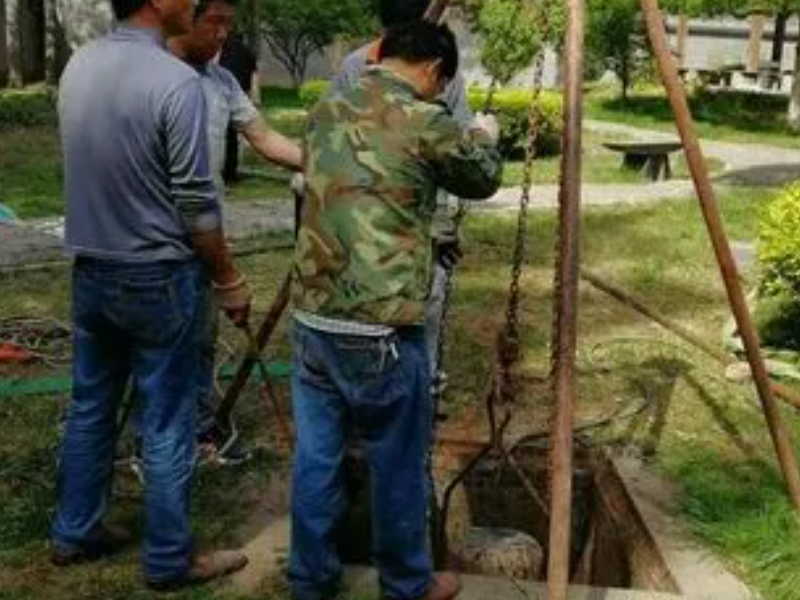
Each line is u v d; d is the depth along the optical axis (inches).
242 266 344.8
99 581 156.2
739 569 166.1
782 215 272.1
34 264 337.4
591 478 209.9
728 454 207.6
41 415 217.2
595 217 445.1
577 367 256.7
